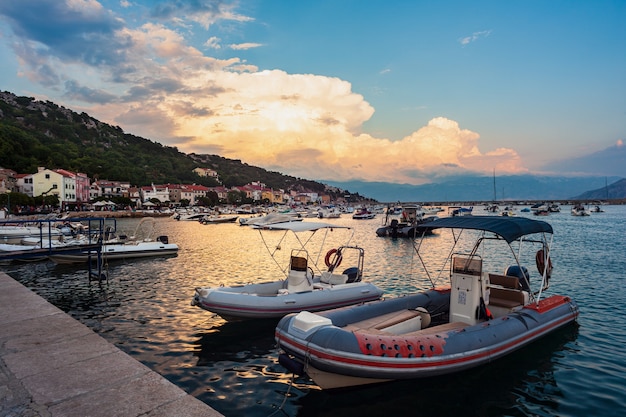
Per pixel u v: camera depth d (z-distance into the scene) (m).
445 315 9.95
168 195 128.38
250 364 8.29
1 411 4.12
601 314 11.79
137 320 11.30
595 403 6.75
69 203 82.06
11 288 10.28
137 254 24.06
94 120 190.50
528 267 21.17
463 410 6.50
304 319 6.88
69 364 5.39
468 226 8.68
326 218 80.62
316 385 7.30
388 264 22.31
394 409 6.47
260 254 26.91
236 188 175.88
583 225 53.03
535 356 8.62
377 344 6.43
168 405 4.31
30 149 99.00
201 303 10.11
